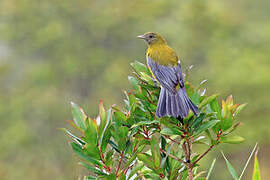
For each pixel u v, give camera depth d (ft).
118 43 108.37
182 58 94.02
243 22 97.76
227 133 11.02
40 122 95.61
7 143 90.63
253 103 75.15
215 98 11.07
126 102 11.80
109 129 10.84
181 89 13.33
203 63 93.40
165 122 10.90
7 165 89.15
